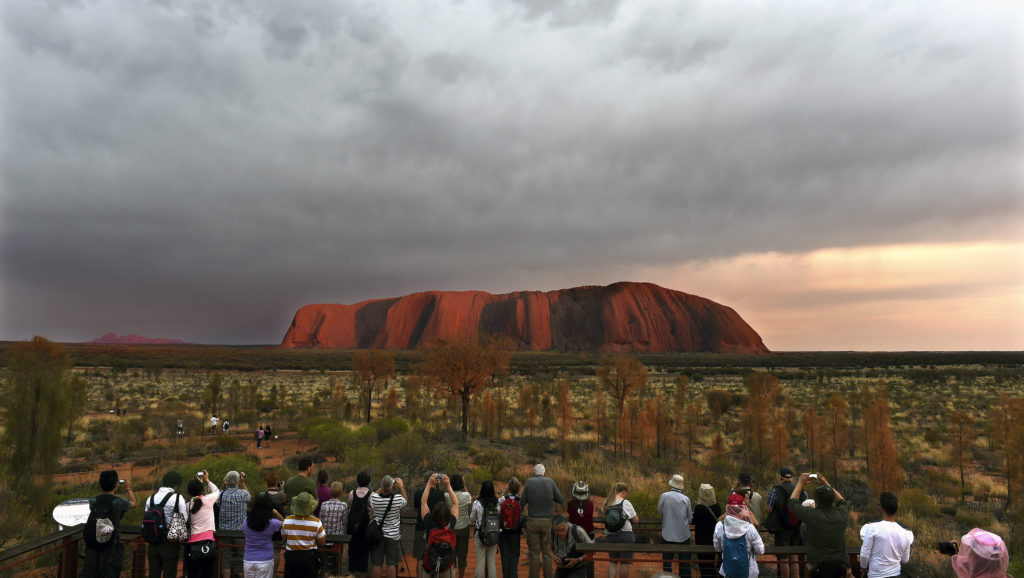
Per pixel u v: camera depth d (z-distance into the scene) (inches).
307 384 3316.9
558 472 913.5
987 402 2038.6
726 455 1238.3
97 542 277.0
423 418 1747.0
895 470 857.5
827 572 231.5
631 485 817.5
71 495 709.9
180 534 291.7
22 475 673.6
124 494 784.9
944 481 969.5
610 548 302.4
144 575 342.6
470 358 1450.5
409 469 898.7
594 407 2018.9
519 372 4274.1
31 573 406.9
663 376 4055.1
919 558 507.2
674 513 343.9
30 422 684.7
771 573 342.6
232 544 322.0
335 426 1235.9
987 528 699.4
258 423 1675.7
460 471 935.7
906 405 2012.8
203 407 1801.2
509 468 981.8
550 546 342.3
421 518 339.0
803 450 1295.5
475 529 336.5
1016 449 808.3
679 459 1185.4
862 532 257.6
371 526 325.7
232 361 5216.5
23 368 689.6
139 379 3353.8
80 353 5949.8
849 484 930.7
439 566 289.3
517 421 1685.5
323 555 334.0
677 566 355.3
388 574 328.8
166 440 1363.2
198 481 303.0
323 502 345.1
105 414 1800.0
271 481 342.3
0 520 572.1
